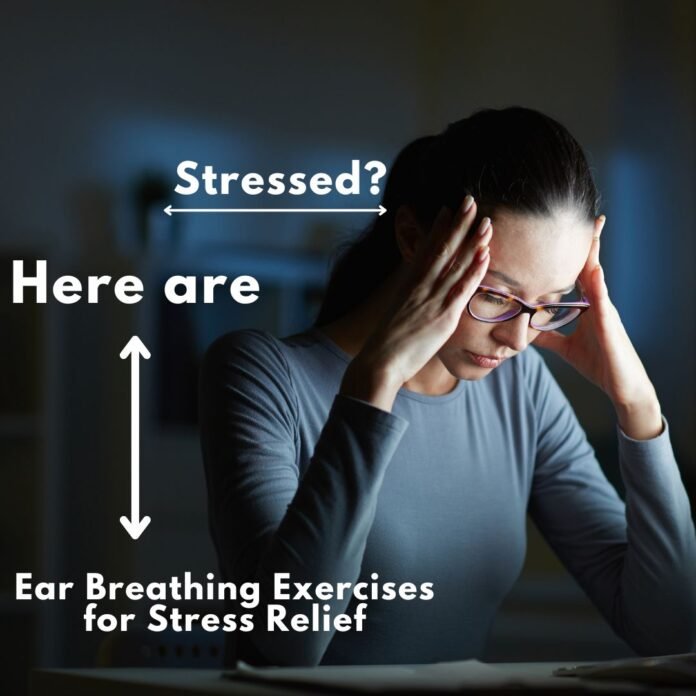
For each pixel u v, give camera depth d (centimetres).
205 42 506
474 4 527
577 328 222
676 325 498
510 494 221
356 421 176
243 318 473
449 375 217
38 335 438
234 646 195
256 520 185
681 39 503
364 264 214
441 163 193
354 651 204
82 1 493
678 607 210
